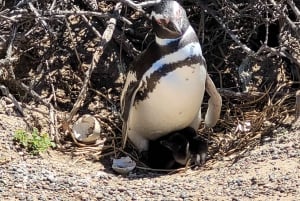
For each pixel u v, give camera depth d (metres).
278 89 8.44
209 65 9.07
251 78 8.72
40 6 8.80
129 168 7.45
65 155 7.66
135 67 7.36
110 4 9.34
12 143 7.36
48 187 6.44
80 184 6.52
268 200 6.08
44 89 8.74
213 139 8.14
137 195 6.35
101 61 9.07
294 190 6.20
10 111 7.94
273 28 9.34
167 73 7.06
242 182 6.49
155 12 6.95
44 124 7.96
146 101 7.36
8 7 9.20
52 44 9.08
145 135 7.79
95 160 7.69
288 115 7.95
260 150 7.30
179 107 7.30
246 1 9.14
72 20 9.42
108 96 8.83
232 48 9.10
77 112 8.58
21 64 8.93
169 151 7.74
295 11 8.03
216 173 7.05
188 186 6.57
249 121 8.14
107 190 6.45
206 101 8.71
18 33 8.70
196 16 9.24
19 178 6.57
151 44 7.21
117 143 8.11
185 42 6.98
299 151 7.02
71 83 8.93
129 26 9.18
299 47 8.59
